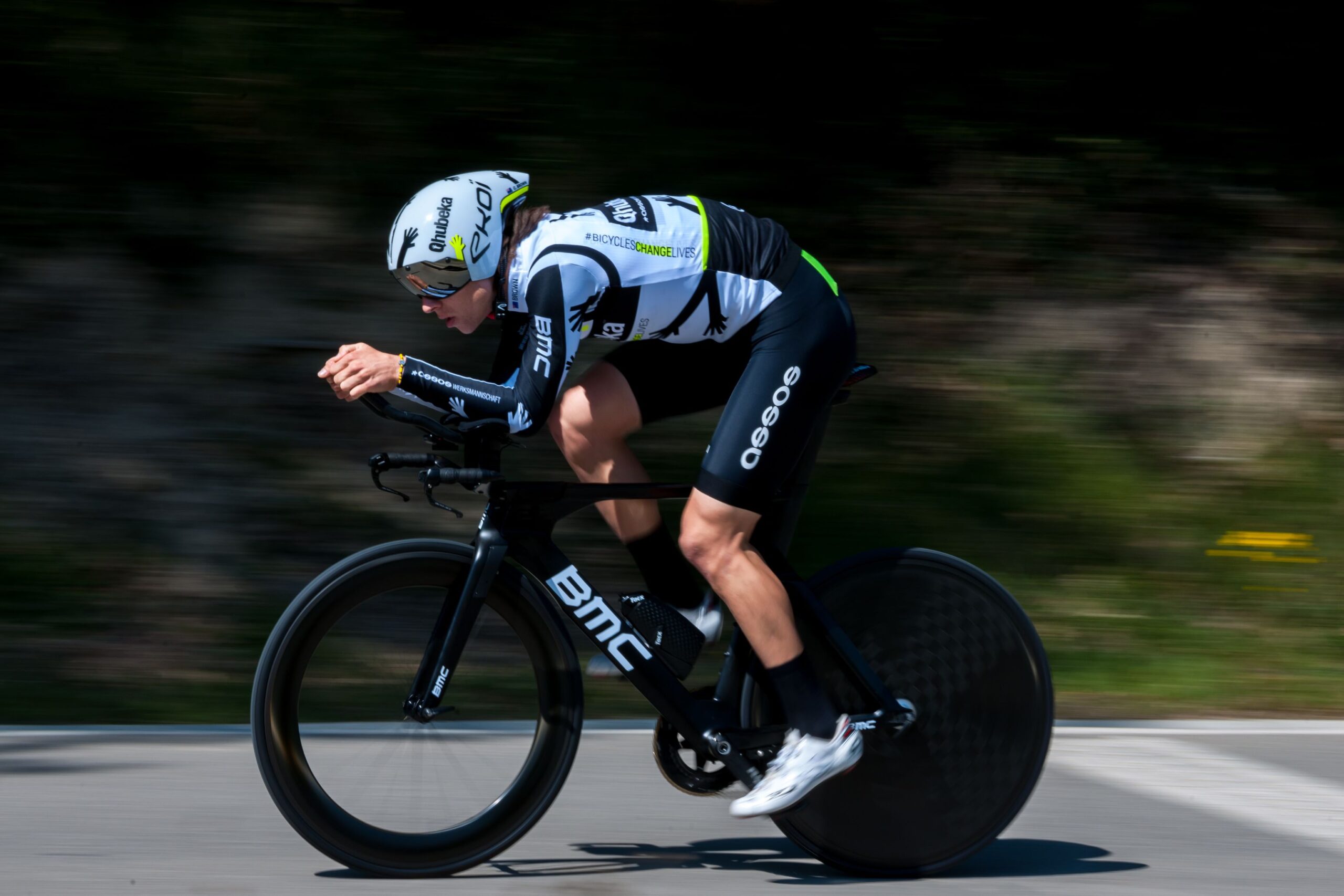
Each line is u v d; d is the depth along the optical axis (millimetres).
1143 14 18281
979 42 17969
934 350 15664
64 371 14125
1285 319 16328
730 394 7172
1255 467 14945
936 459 14594
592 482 7105
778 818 6973
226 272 14977
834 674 7133
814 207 16625
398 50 16375
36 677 10766
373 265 15195
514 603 6902
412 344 14758
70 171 15328
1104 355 15805
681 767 7102
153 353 14367
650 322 6625
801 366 6684
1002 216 16797
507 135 16172
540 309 6398
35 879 6609
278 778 6582
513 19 16906
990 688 7234
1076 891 6828
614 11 17141
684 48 17172
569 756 7000
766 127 17000
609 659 6887
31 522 12781
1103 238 16828
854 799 7035
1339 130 18109
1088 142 17484
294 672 6617
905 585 7215
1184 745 9672
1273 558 13688
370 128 15953
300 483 13555
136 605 12062
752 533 7004
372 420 14172
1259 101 18250
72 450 13500
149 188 15383
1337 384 15812
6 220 14953
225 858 6984
